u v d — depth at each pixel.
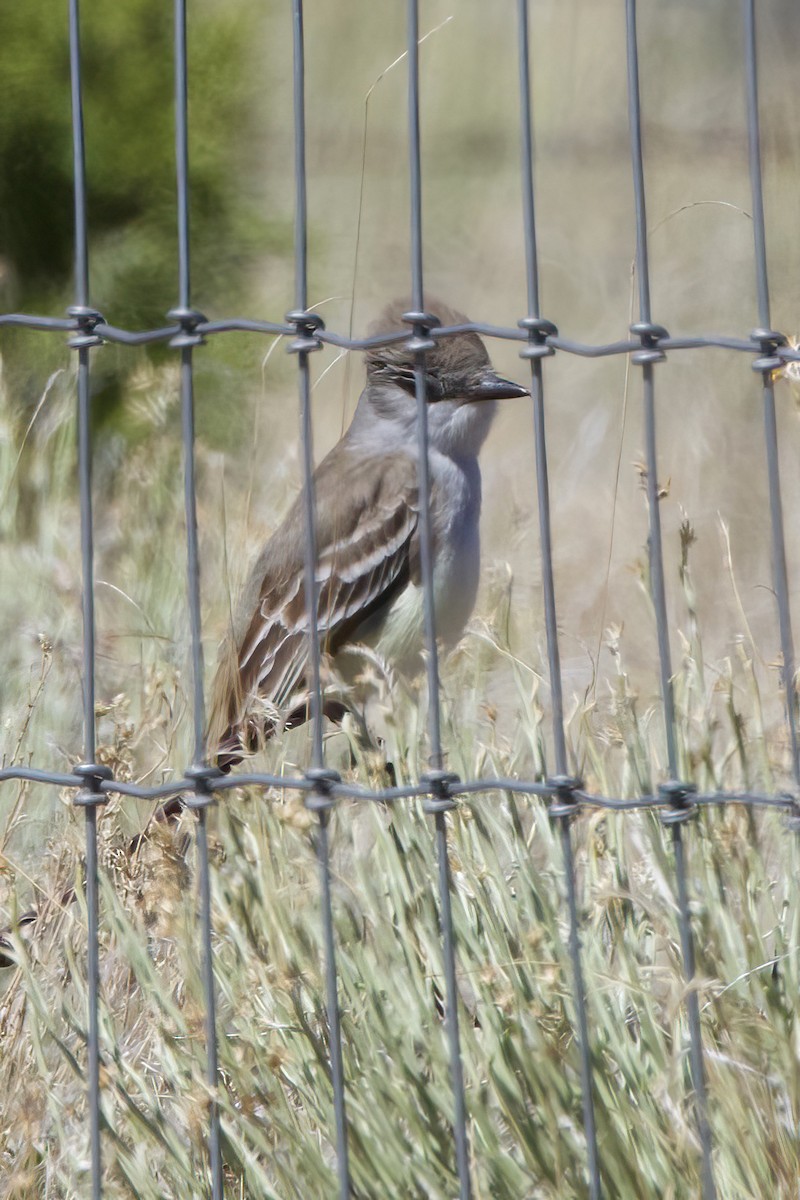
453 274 25.27
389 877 7.62
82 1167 7.52
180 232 6.89
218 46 19.38
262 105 20.92
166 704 11.07
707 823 7.40
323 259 20.81
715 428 18.27
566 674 13.15
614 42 34.62
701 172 27.44
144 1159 7.30
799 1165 7.03
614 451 19.02
